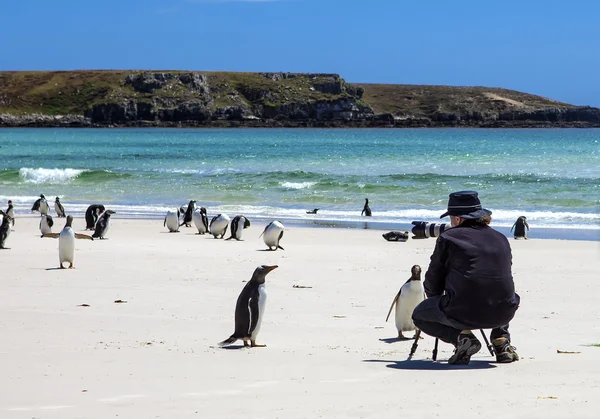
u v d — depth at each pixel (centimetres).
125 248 2362
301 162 6994
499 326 849
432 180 5078
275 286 1680
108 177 5447
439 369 861
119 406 718
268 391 769
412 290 1110
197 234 2853
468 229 845
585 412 652
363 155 7950
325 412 676
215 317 1305
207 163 7006
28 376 853
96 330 1177
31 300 1468
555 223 3247
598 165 6291
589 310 1409
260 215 3616
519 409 665
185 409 702
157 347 1039
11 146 10975
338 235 2803
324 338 1134
